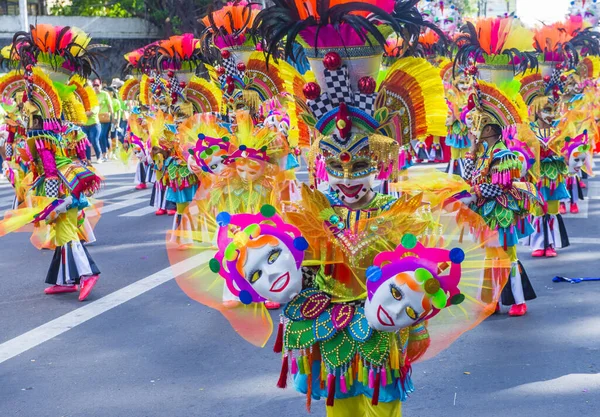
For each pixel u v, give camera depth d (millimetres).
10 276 8539
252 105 7180
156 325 6570
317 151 3473
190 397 5043
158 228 11148
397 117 3473
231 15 7031
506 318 6477
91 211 7863
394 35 3682
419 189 4129
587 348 5684
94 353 5922
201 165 6105
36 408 4941
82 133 7371
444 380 5191
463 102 12781
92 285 7465
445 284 3246
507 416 4609
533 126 8906
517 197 6156
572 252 8859
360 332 3350
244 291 3395
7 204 13508
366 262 3404
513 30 6383
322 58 3377
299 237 3328
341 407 3568
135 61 12945
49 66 7297
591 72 10344
